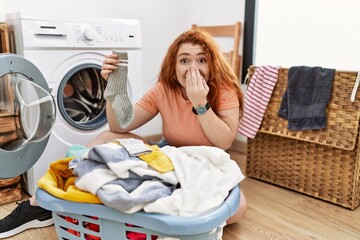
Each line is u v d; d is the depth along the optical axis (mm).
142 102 1354
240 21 2125
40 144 1396
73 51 1538
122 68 1083
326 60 1743
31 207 1216
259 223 1309
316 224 1309
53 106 1360
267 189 1658
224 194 918
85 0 1956
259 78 1635
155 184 898
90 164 917
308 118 1466
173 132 1309
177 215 827
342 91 1374
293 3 1842
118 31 1687
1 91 1307
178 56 1201
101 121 1722
